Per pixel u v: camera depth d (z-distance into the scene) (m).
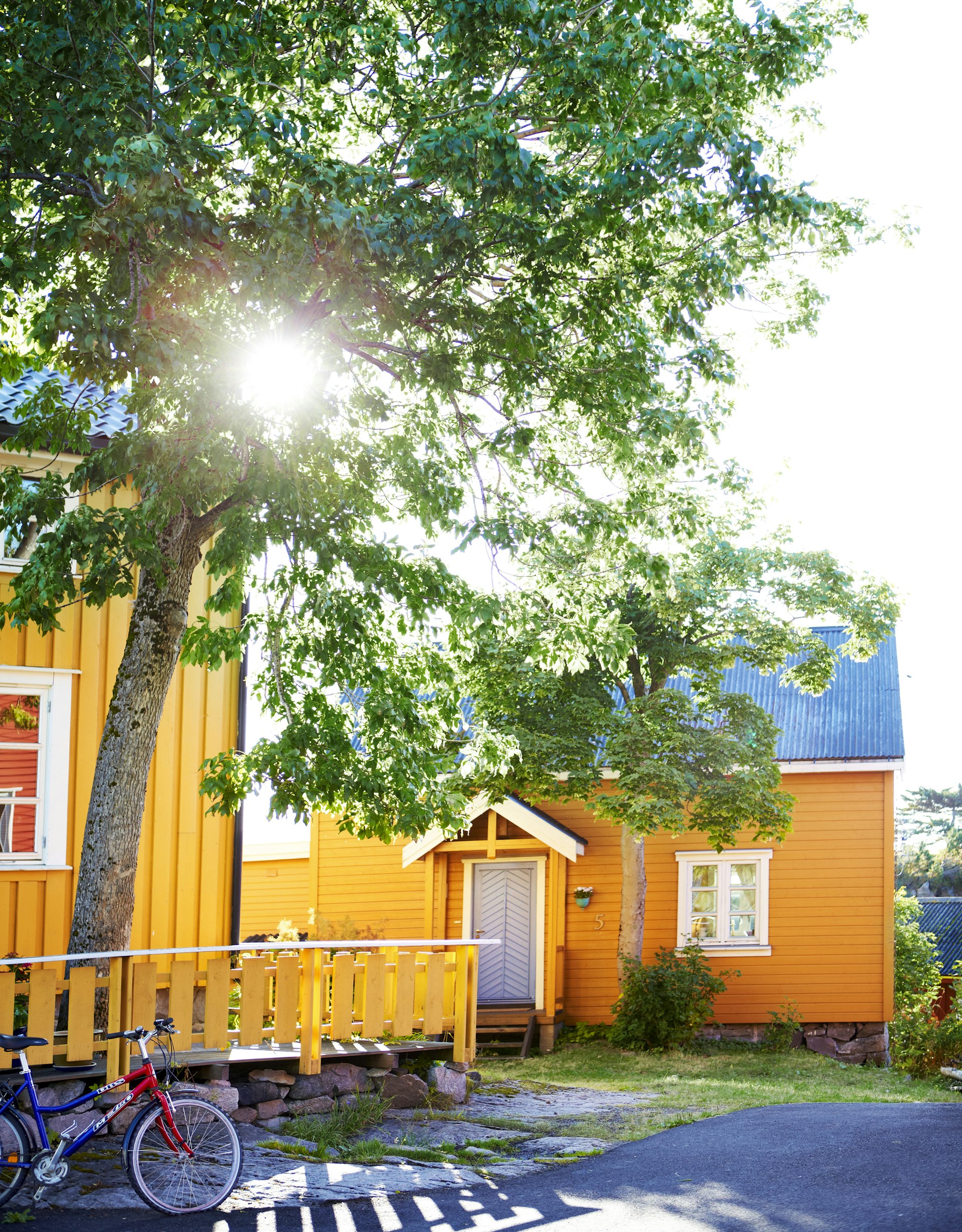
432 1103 11.06
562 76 9.76
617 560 12.88
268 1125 9.80
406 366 10.91
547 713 19.94
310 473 10.63
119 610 14.16
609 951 22.41
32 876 13.31
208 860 14.41
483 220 9.93
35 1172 7.45
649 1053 19.38
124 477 10.61
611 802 18.67
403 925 23.70
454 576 11.22
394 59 10.34
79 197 9.55
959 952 38.03
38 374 14.59
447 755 12.72
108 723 10.77
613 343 11.12
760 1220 6.86
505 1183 8.40
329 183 8.96
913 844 57.81
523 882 23.20
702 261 10.89
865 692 23.72
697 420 11.55
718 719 22.33
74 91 9.02
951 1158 8.27
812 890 22.05
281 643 11.55
